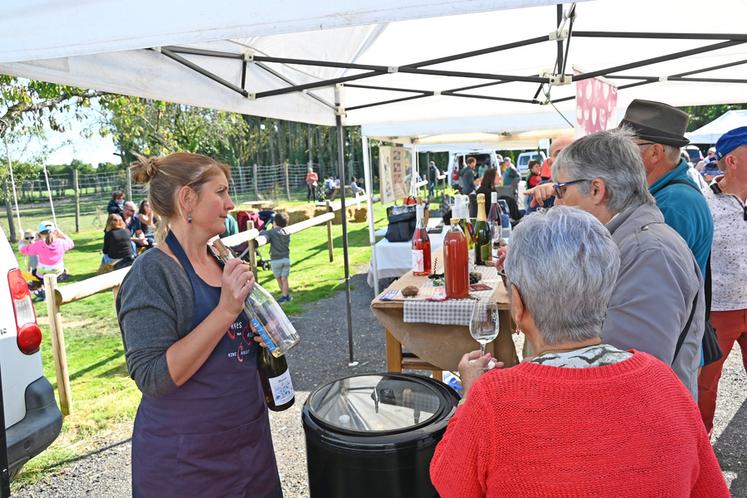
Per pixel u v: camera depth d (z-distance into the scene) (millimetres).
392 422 1633
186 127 13625
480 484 952
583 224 1013
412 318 2604
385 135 6230
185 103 2812
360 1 1262
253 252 7703
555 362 961
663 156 1893
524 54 3830
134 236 10180
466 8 1218
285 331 1637
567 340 993
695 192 1849
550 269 967
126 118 11352
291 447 3340
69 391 3930
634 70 4062
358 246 11578
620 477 881
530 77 2906
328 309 6473
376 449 1489
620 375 935
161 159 1541
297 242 12375
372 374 2004
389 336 2900
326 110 4301
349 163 45656
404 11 1249
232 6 1336
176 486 1516
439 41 3572
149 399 1548
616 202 1518
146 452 1532
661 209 1824
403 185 7895
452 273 2600
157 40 1393
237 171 30172
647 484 884
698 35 2562
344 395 1829
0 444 1763
